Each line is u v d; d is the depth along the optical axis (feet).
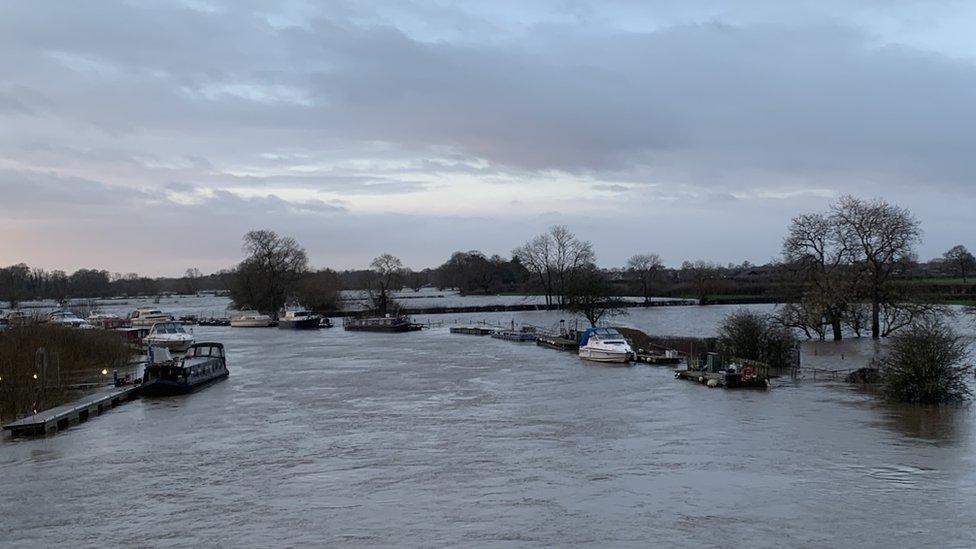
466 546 71.61
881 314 253.44
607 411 138.62
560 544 71.67
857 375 170.91
